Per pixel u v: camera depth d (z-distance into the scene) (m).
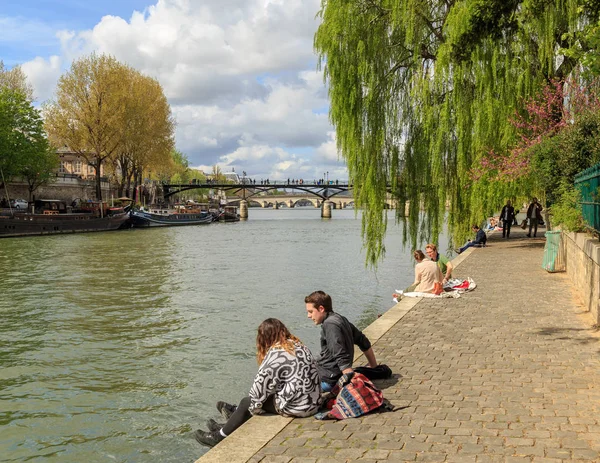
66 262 37.50
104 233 72.12
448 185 22.50
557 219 17.30
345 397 6.13
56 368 13.63
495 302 12.94
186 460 8.91
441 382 7.16
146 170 92.19
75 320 19.05
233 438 5.61
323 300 6.96
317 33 21.81
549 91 20.80
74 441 9.63
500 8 10.06
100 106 73.00
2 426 10.23
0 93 64.69
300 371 6.22
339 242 55.56
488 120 20.80
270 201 193.25
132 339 16.38
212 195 182.25
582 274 12.88
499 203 26.64
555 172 19.16
